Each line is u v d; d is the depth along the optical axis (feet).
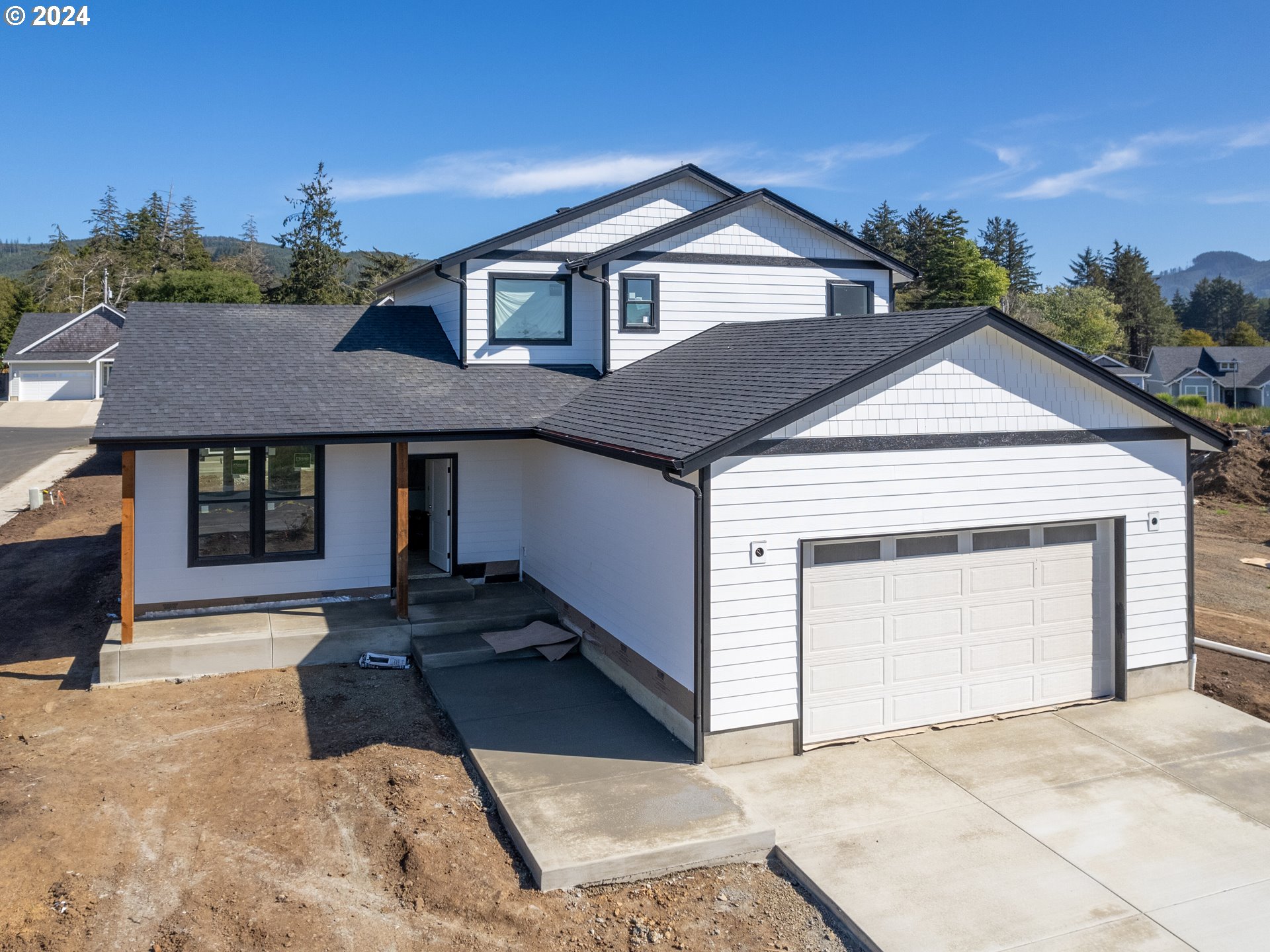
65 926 21.63
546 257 53.98
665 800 27.68
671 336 53.62
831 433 32.01
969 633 35.17
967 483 34.30
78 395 179.32
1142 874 24.49
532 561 49.83
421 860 24.39
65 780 29.40
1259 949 21.42
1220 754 32.07
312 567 46.42
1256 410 151.94
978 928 22.11
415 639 42.73
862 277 57.47
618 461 37.86
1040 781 29.94
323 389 46.50
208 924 21.85
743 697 31.17
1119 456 36.94
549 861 23.93
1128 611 37.37
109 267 308.40
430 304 61.16
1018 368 35.01
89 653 43.27
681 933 22.26
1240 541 69.41
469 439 43.88
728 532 30.76
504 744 32.04
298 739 33.06
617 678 38.29
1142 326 325.83
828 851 25.61
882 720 33.88
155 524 43.65
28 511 80.07
